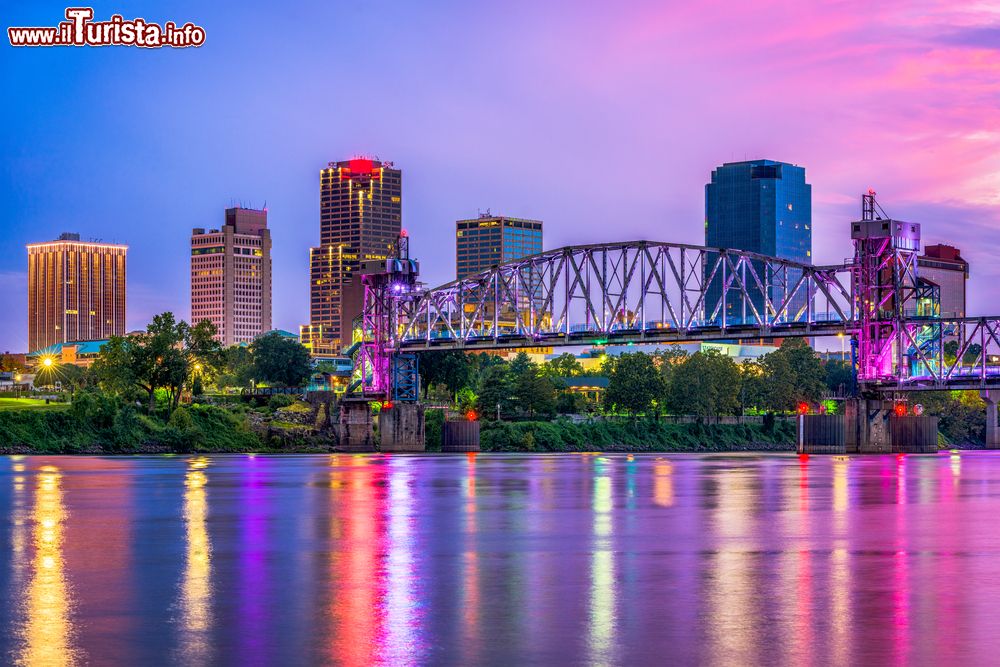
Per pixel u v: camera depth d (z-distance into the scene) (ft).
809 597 181.57
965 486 438.40
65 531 275.18
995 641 149.89
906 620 163.02
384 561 222.07
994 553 235.40
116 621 162.20
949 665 138.00
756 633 154.40
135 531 274.98
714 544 250.57
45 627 158.20
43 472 522.47
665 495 391.24
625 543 252.21
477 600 178.81
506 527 285.84
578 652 143.95
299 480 474.49
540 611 169.68
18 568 211.41
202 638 151.33
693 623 160.86
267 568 212.02
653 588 189.88
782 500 370.12
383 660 140.15
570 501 367.04
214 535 266.77
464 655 142.41
